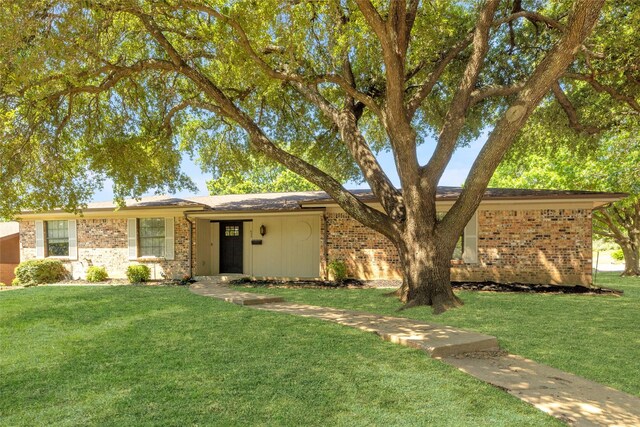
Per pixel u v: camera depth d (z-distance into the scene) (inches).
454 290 414.9
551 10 418.0
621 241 717.3
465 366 175.9
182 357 186.2
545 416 127.1
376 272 506.0
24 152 345.7
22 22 227.6
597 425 121.3
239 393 144.4
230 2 309.4
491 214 469.4
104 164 407.2
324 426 120.6
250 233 589.3
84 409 132.3
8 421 124.4
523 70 464.8
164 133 444.1
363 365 174.6
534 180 767.1
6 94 291.4
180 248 567.5
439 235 320.8
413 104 394.3
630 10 343.3
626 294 399.5
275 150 370.0
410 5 332.5
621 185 629.6
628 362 181.8
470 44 422.9
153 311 301.9
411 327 240.4
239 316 279.4
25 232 633.6
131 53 382.3
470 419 125.1
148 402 137.2
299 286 462.3
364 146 390.6
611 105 452.4
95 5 251.3
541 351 198.4
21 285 573.3
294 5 281.4
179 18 324.5
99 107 409.7
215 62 408.2
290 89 495.5
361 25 298.4
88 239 603.5
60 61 257.3
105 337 225.6
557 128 496.1
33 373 167.6
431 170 330.0
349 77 412.8
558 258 450.0
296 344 206.7
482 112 514.9
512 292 402.9
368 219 344.8
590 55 373.7
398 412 129.9
